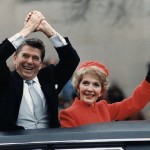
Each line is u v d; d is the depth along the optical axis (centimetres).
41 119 1005
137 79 2777
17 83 990
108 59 2834
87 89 1027
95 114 1038
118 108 1074
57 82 1052
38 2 2820
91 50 2833
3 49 962
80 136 823
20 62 1004
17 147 823
